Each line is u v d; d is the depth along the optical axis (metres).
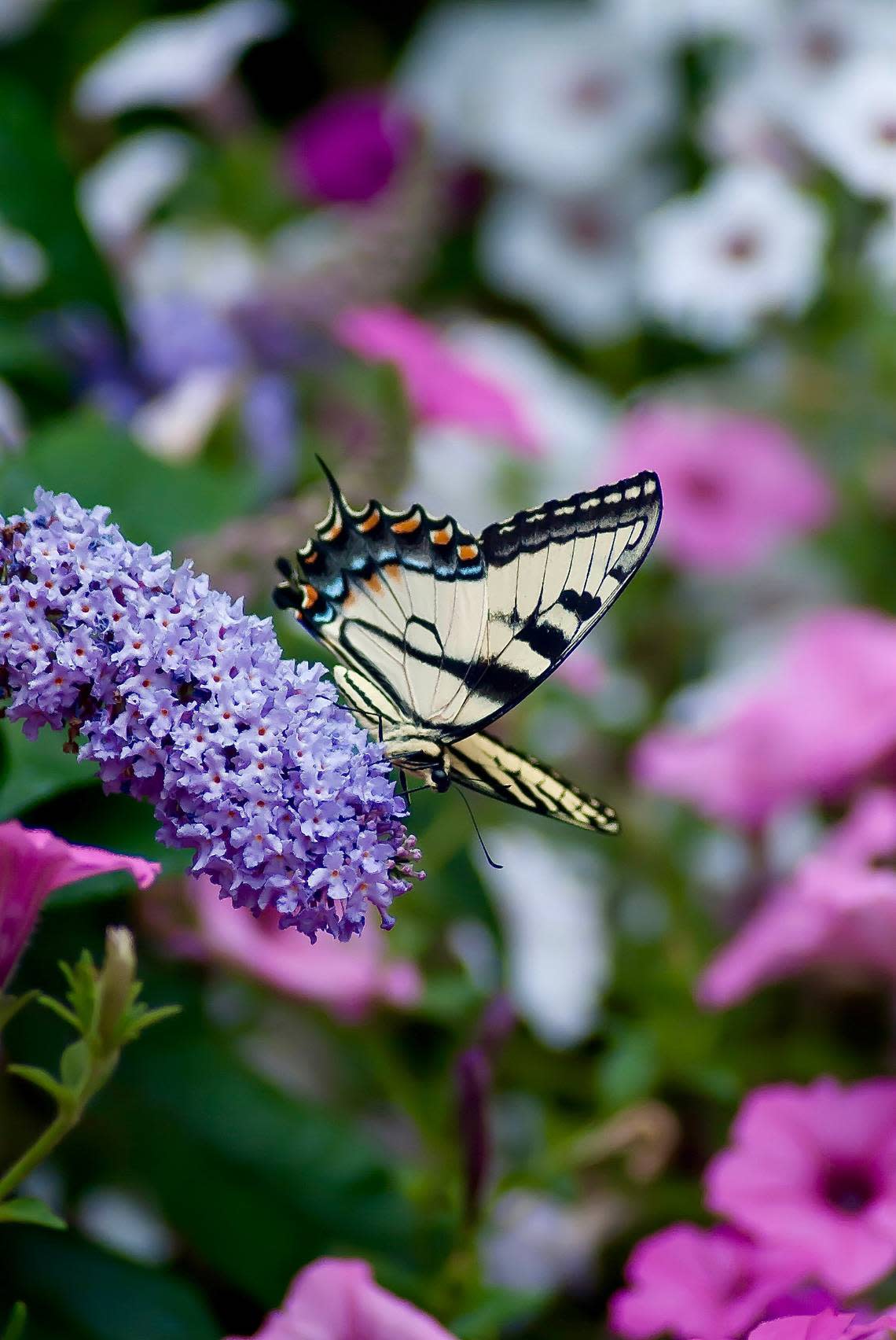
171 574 0.70
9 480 0.82
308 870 0.70
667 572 1.03
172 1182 0.81
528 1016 0.91
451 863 0.87
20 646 0.70
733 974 0.86
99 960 0.82
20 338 0.90
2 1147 0.82
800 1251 0.79
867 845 0.86
